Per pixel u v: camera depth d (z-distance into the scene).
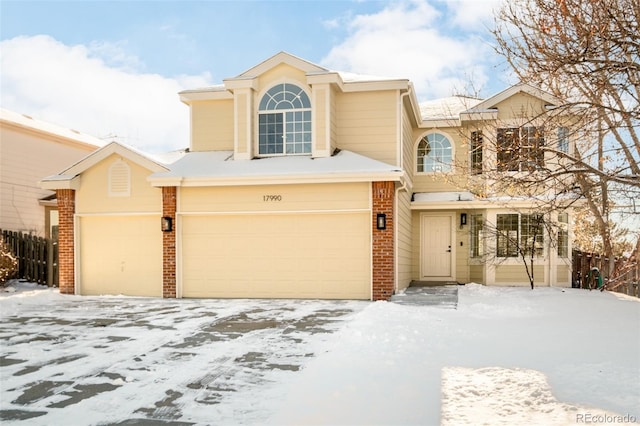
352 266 13.35
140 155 14.55
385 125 14.79
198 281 14.12
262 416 4.80
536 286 16.77
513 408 4.60
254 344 7.85
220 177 13.62
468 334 7.95
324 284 13.48
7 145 19.47
